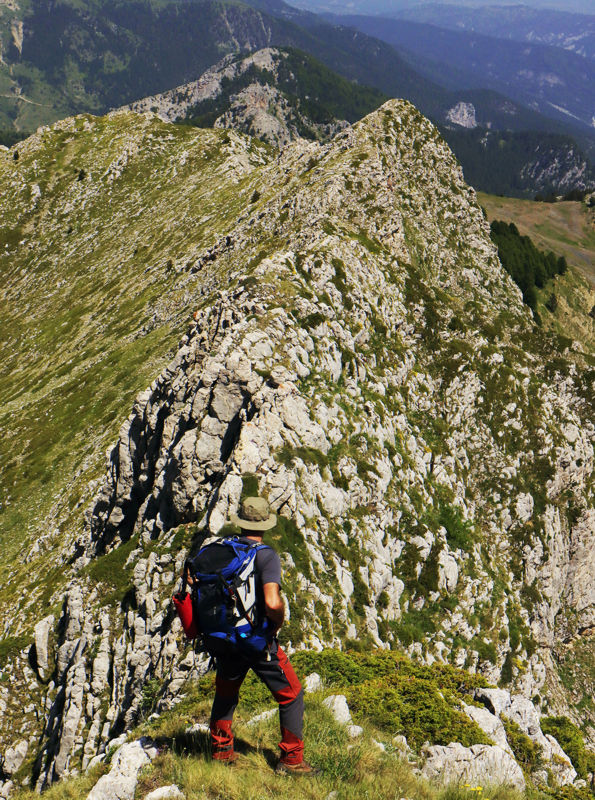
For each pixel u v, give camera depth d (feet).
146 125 603.26
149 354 257.34
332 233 213.05
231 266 272.51
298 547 106.32
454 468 173.78
